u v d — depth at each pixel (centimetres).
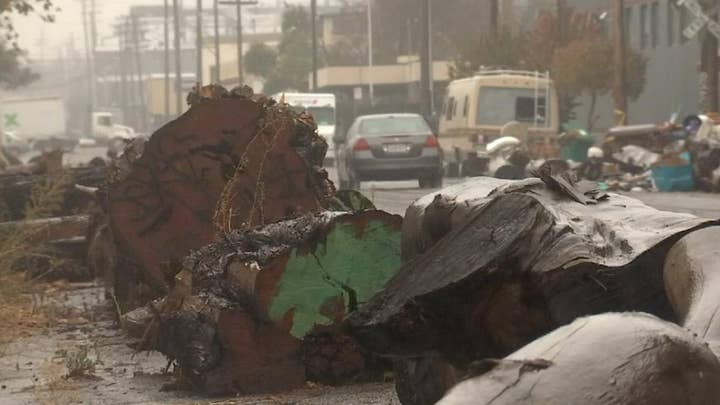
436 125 6019
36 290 1516
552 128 5012
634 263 532
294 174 1274
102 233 1534
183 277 1012
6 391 982
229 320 938
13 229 1399
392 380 959
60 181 1479
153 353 1158
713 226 524
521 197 593
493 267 571
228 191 1171
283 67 12988
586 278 546
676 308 494
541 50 6769
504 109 5019
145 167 1309
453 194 680
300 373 947
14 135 10050
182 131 1307
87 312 1461
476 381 366
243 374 938
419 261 618
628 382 357
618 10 5472
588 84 6506
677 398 357
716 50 4984
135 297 1352
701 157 3647
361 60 13250
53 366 1052
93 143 12519
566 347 368
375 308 620
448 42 12531
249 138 1298
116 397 939
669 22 7400
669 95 7438
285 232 969
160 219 1314
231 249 995
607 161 4172
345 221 938
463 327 597
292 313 935
